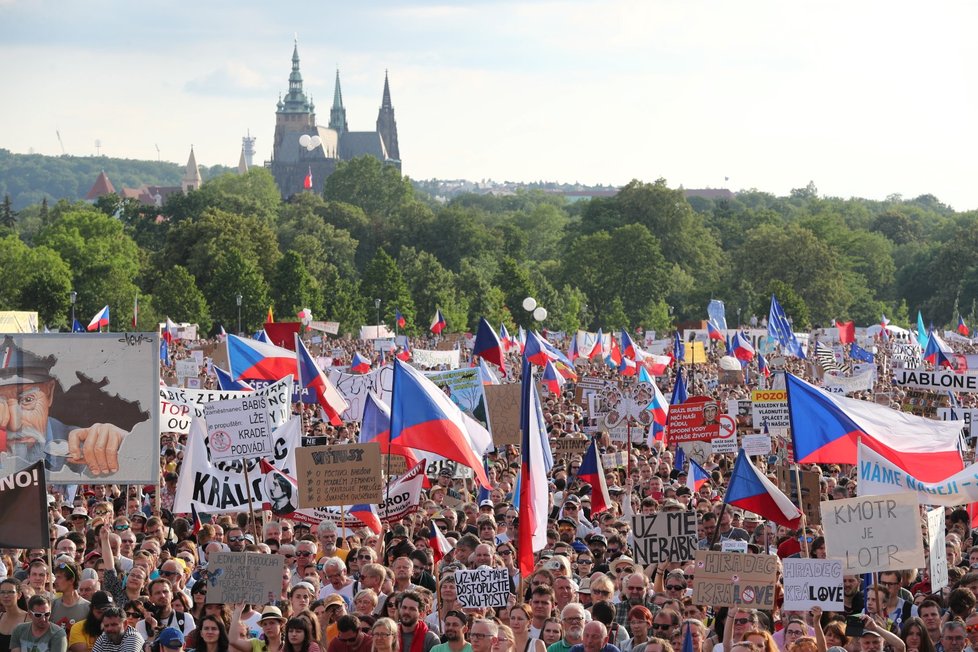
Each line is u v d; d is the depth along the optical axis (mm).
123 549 20188
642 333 158125
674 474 31469
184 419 27953
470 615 15578
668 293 194500
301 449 20594
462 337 113625
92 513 25094
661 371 65812
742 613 15836
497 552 20344
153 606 16922
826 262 196125
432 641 15672
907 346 65250
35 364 22688
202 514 25688
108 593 16703
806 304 192000
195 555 20203
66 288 124938
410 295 160625
